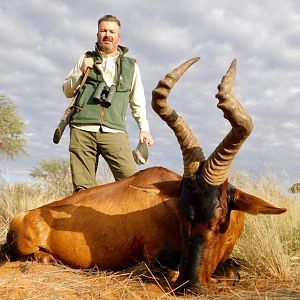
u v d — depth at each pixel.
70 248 2.44
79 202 2.54
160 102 2.03
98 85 2.93
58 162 6.30
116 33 2.97
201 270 1.94
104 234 2.38
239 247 2.61
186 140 2.05
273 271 2.29
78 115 2.94
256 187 4.19
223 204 1.96
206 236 1.94
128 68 3.00
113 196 2.46
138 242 2.31
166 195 2.12
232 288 2.09
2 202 4.52
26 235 2.53
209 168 1.94
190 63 2.04
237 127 1.87
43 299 1.90
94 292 2.00
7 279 2.15
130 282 2.14
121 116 2.97
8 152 8.42
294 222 3.19
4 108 8.44
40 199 4.79
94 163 3.02
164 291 2.00
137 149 3.02
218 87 1.89
